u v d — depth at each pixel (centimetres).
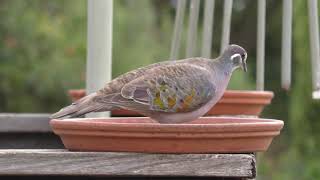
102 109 421
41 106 1697
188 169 397
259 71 643
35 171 400
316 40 600
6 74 1688
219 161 396
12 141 702
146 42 1622
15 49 1688
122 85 423
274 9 1939
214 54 1873
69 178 459
